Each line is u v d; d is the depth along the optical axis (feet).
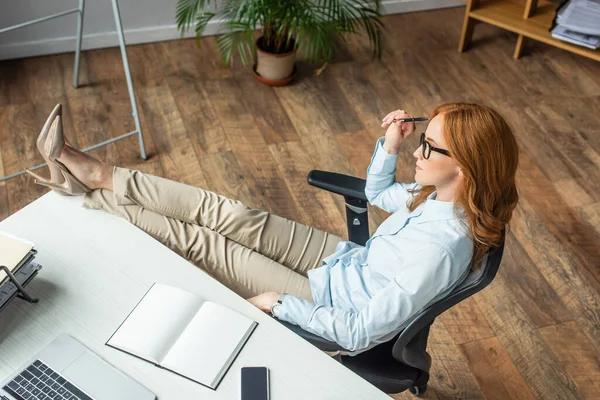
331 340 5.04
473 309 7.96
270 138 10.26
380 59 12.12
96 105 10.57
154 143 9.98
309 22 10.14
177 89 11.06
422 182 4.83
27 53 11.32
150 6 11.64
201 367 4.50
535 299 8.12
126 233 5.43
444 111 4.62
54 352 4.51
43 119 10.18
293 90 11.26
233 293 5.02
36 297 4.85
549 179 9.81
